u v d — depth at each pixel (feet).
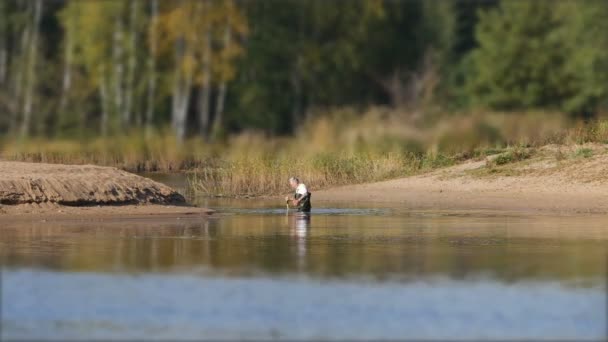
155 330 175.01
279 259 235.20
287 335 171.53
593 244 257.75
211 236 274.57
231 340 169.17
